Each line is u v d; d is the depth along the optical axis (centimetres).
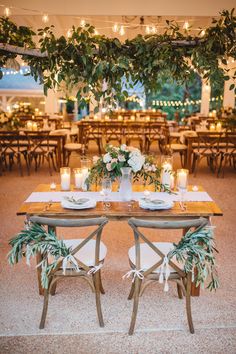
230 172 682
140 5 606
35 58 259
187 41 248
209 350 213
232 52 248
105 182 272
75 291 274
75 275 233
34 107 1253
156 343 218
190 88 1545
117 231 386
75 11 607
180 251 220
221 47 247
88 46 242
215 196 517
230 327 233
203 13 607
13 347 214
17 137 632
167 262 221
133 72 256
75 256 242
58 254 223
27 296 266
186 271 221
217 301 261
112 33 973
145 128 837
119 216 256
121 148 272
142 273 225
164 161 321
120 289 276
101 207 263
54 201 280
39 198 288
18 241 225
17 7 604
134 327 232
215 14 608
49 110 1141
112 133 834
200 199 287
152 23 853
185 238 225
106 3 605
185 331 229
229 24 242
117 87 255
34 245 221
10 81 1227
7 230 385
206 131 667
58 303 258
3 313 246
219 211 259
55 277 232
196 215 255
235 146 634
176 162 771
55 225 217
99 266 231
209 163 740
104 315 245
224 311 250
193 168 684
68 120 1398
